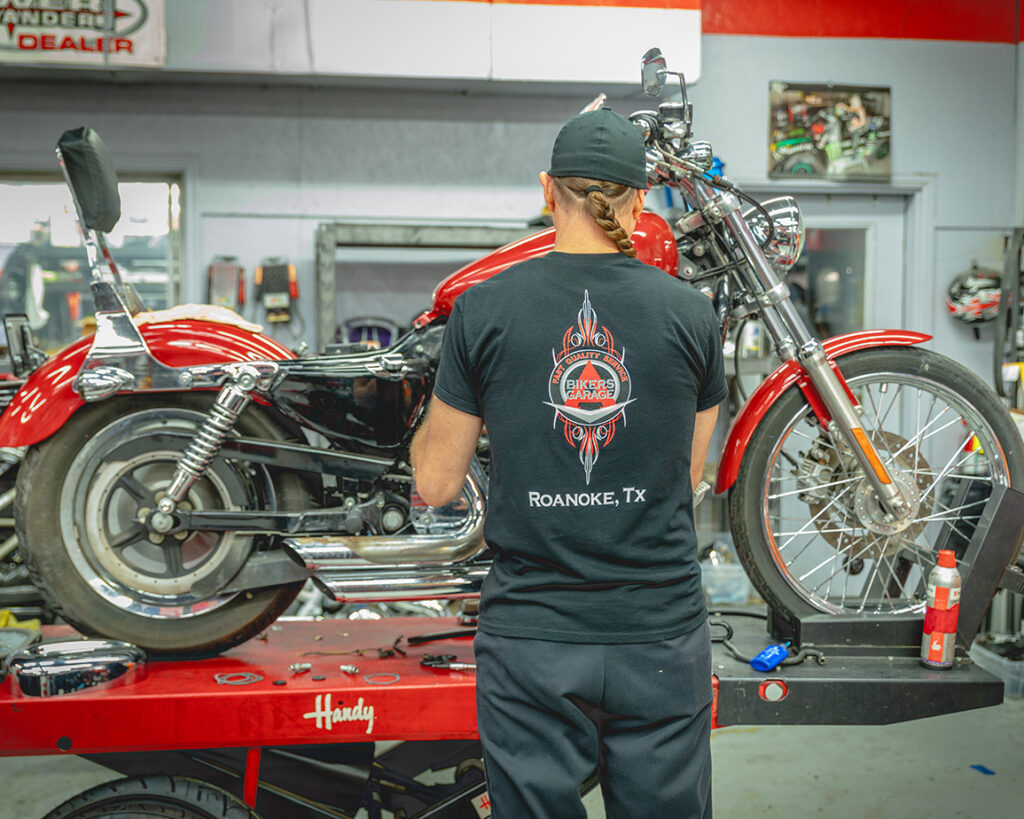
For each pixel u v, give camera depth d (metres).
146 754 1.69
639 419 1.11
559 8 3.79
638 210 1.24
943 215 4.38
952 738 2.95
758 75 4.22
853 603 1.93
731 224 1.80
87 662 1.52
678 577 1.15
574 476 1.11
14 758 2.79
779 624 1.86
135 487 1.72
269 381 1.70
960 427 4.14
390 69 3.75
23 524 1.66
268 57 3.69
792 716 1.60
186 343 1.71
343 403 1.74
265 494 1.80
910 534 1.93
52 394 1.67
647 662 1.13
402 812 1.80
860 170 4.29
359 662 1.71
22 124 3.89
